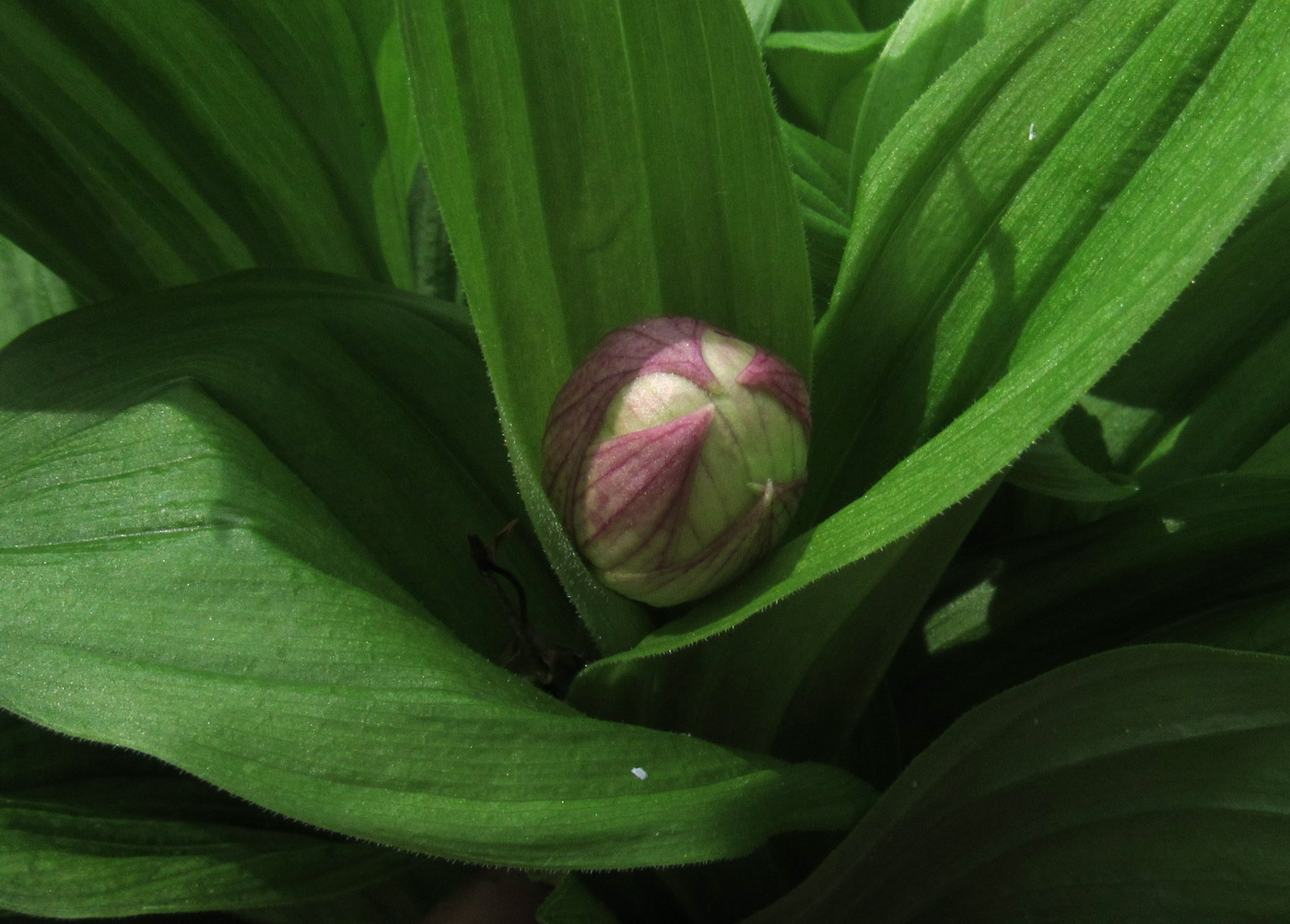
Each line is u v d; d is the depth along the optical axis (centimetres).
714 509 23
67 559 24
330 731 22
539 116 24
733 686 26
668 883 26
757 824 23
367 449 27
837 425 27
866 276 26
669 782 23
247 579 23
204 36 28
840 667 26
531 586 28
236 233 30
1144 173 24
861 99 34
